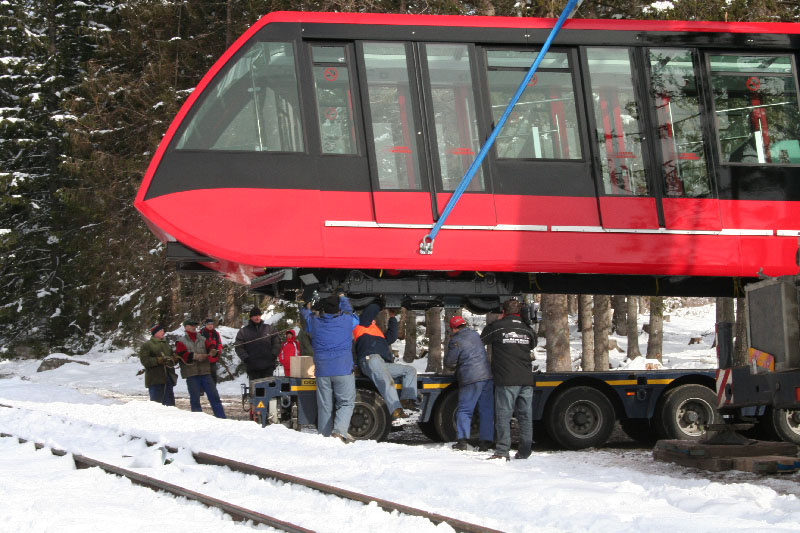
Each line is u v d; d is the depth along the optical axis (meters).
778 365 9.47
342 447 9.82
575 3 12.37
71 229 40.31
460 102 12.33
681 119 12.83
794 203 12.95
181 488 7.15
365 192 11.96
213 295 29.00
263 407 12.59
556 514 6.49
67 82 41.44
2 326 41.75
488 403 11.91
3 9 42.47
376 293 12.55
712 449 10.27
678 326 50.19
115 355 36.09
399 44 12.30
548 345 21.44
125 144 31.48
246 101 11.94
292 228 11.77
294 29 12.12
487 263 12.05
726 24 13.06
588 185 12.43
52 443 9.89
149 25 32.31
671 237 12.55
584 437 12.42
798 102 13.20
